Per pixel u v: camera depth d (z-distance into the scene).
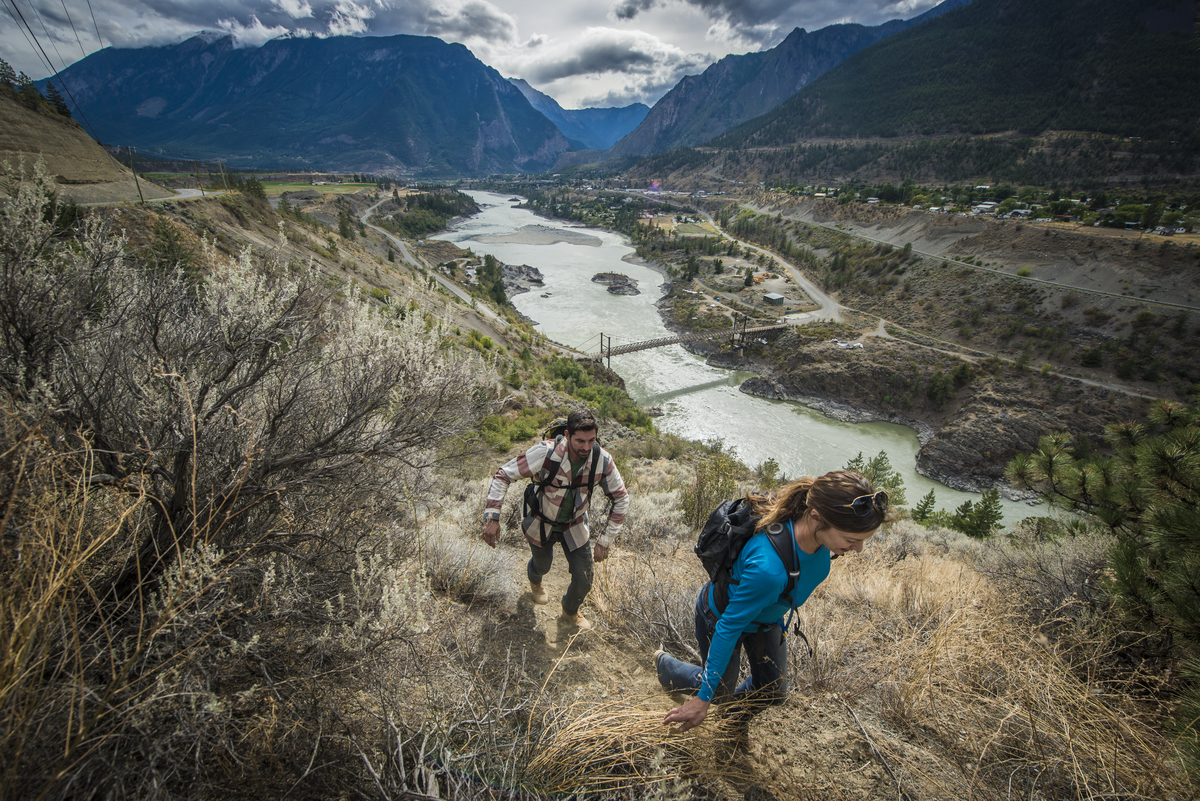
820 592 4.12
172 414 1.80
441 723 1.71
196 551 1.65
